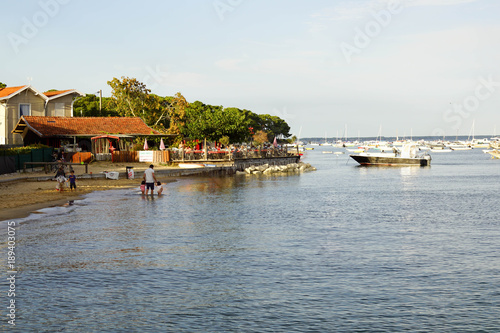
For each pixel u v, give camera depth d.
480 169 84.69
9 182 38.59
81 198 32.56
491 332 9.75
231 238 19.31
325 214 26.94
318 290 12.35
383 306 11.21
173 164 61.59
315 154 188.50
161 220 23.88
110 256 15.84
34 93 60.88
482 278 13.54
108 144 60.12
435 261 15.52
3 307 10.98
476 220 24.92
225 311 10.81
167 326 9.98
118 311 10.77
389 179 59.78
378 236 20.03
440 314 10.70
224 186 46.19
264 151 76.69
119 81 81.94
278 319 10.38
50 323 10.09
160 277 13.45
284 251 16.94
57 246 17.38
